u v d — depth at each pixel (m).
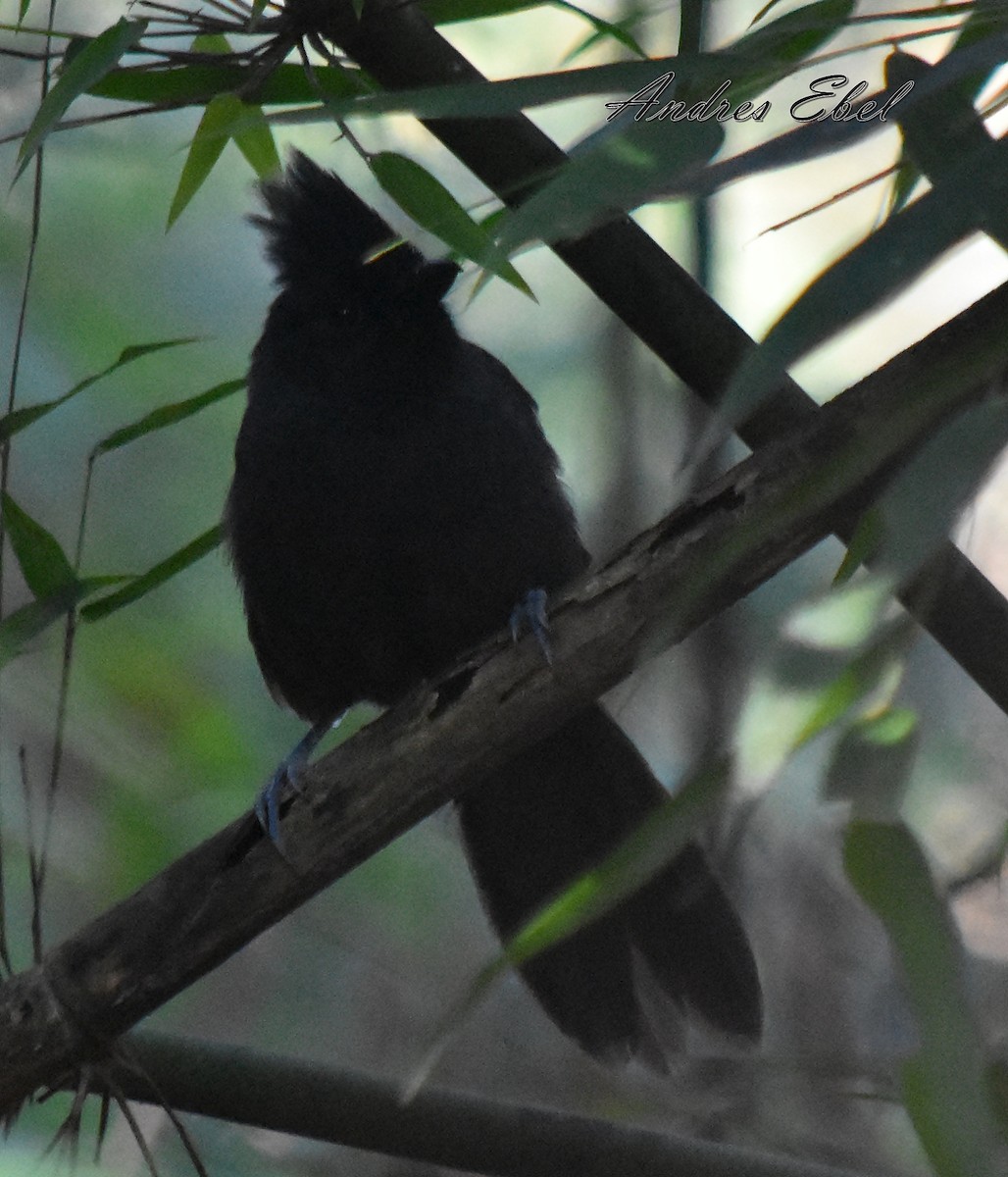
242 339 12.81
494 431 8.10
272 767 11.62
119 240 12.61
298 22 6.40
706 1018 7.02
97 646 11.64
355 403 8.03
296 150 8.69
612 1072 7.55
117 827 10.66
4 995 5.81
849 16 4.80
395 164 5.80
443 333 8.23
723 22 11.42
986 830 10.04
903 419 4.14
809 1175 5.64
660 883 7.07
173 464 13.07
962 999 4.16
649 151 4.19
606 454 12.53
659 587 5.57
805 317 3.78
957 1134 4.04
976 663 5.82
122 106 12.29
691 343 6.36
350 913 11.70
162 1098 5.86
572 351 13.03
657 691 11.19
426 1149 5.84
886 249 3.80
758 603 10.95
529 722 5.79
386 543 8.01
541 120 12.73
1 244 12.10
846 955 10.23
